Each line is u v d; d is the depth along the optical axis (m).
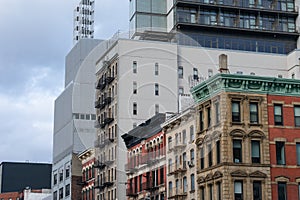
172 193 45.50
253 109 53.59
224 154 50.91
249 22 98.00
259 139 53.19
